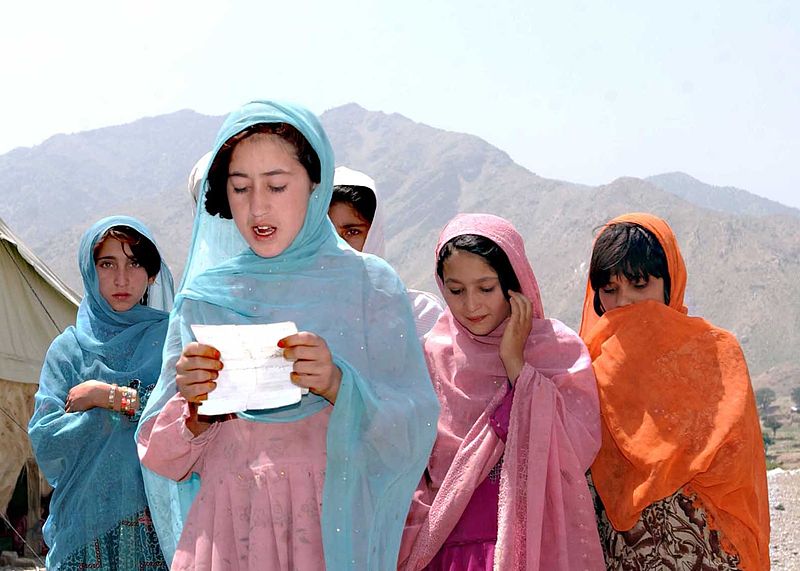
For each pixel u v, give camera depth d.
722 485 3.85
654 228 4.29
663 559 3.88
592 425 3.93
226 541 2.94
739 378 3.99
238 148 3.02
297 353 2.69
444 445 3.96
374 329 3.07
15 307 11.95
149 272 4.94
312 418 2.99
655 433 3.93
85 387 4.47
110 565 4.44
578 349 4.09
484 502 3.81
